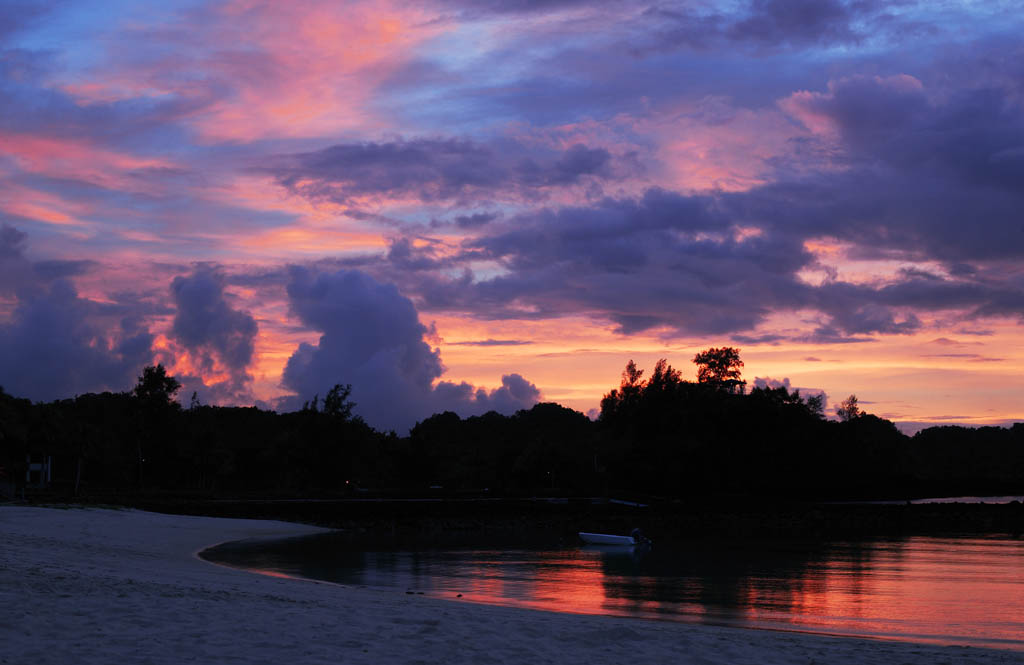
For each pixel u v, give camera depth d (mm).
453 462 147625
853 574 42594
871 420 169625
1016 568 45812
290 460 123062
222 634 14062
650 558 51906
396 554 51469
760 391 132125
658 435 127188
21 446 92250
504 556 51219
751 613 28594
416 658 13359
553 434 194750
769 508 107688
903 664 15328
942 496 138875
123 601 16500
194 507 82375
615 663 14055
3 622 13539
